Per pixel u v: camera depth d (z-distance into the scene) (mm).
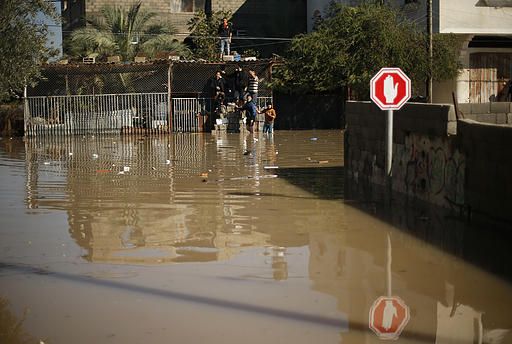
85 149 31094
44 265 9789
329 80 42719
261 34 55438
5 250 10711
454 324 7316
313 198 15516
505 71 42094
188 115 43969
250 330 7102
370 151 17906
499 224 11320
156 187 17516
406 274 9203
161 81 44438
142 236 11680
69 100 42969
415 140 15000
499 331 7129
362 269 9461
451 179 13195
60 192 16781
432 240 11125
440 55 39375
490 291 8438
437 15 39562
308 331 7086
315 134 39438
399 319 7469
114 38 49625
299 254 10359
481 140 11867
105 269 9555
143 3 53531
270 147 30484
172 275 9219
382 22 40406
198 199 15516
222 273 9312
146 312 7691
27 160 25797
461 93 41000
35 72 22109
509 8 40031
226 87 44312
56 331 7125
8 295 8375
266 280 8961
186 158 25672
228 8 54875
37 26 20953
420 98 40906
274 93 45062
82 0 53969
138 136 40844
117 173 20828
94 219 13203
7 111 43844
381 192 16203
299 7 56094
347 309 7770
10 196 16156
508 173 10953
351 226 12352
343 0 47906
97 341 6840
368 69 41000
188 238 11492
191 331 7090
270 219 13070
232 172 20844
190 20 54312
